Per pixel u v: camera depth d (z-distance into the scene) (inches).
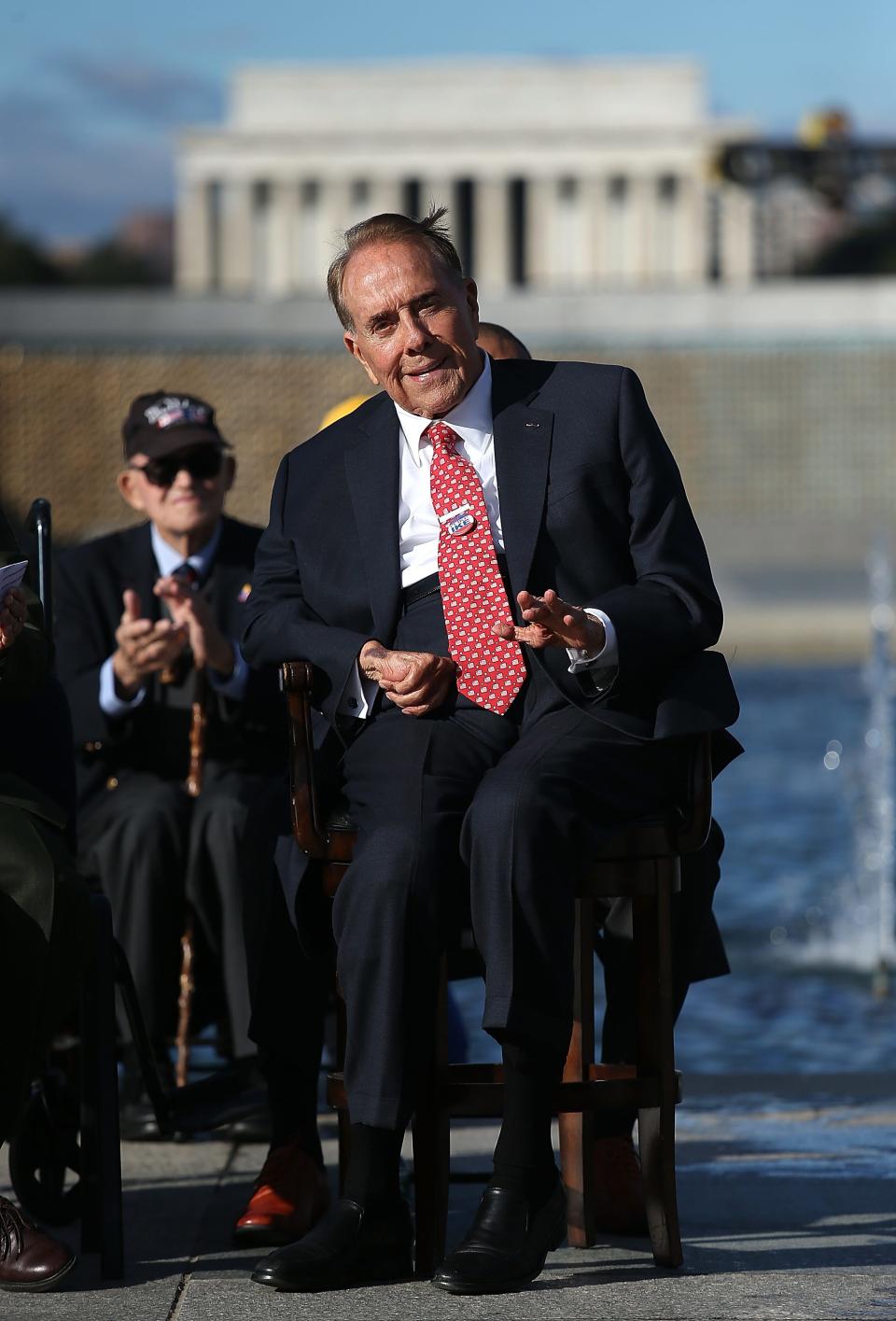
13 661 276.7
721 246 6190.9
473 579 278.7
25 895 254.7
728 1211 301.1
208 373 3238.2
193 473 400.2
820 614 2233.0
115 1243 263.9
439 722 272.8
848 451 3260.3
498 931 249.4
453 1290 249.4
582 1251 280.1
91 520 3240.7
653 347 3284.9
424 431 288.4
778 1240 282.5
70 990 259.3
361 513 288.0
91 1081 270.5
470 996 602.2
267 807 310.7
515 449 282.7
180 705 390.3
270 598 293.7
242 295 3257.9
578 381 288.8
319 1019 296.0
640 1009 267.9
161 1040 378.3
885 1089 406.6
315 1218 289.9
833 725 1414.9
